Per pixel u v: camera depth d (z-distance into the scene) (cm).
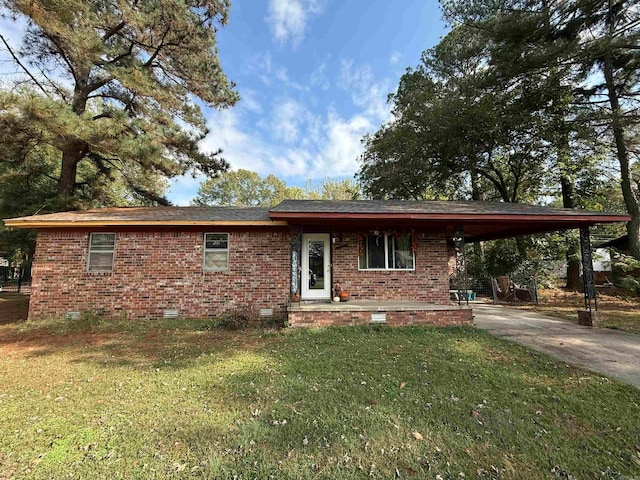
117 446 276
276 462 255
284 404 356
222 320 804
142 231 882
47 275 852
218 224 868
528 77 1314
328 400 366
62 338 684
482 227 950
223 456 263
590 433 304
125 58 1089
